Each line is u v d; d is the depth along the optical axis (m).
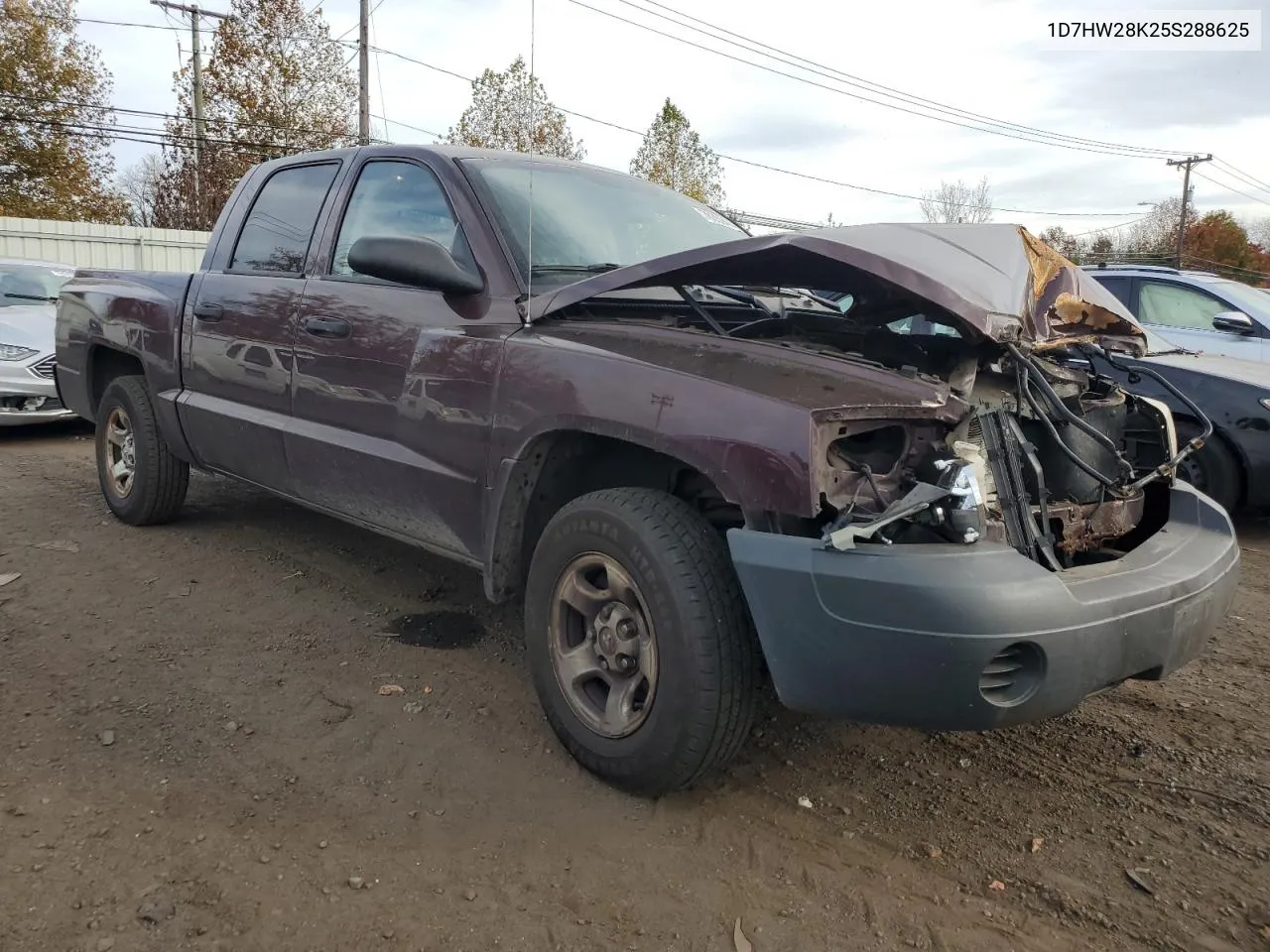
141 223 35.50
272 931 2.16
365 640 3.84
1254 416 5.77
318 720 3.16
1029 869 2.52
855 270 2.67
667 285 3.00
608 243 3.58
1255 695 3.66
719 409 2.46
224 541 5.05
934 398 2.45
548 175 3.79
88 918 2.16
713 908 2.31
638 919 2.26
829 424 2.34
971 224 3.08
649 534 2.58
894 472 2.42
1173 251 52.19
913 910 2.34
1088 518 2.82
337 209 3.94
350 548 5.01
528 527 3.17
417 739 3.06
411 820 2.61
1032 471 2.60
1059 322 2.92
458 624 4.05
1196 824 2.75
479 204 3.37
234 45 25.53
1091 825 2.74
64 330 5.68
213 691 3.33
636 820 2.65
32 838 2.43
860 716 2.32
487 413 3.05
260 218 4.45
